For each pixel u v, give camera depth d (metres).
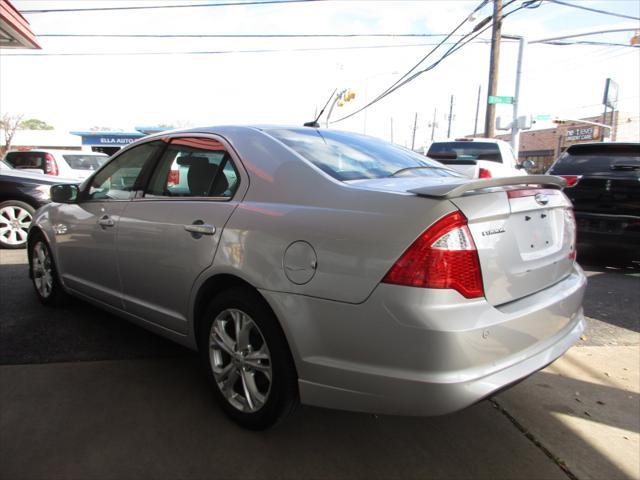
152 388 3.09
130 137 28.50
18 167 11.49
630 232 6.29
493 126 16.72
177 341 3.13
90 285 3.81
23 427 2.64
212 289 2.78
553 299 2.45
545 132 42.03
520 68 16.27
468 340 2.00
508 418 2.91
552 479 2.39
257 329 2.49
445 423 2.84
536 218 2.48
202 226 2.74
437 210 2.03
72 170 11.81
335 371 2.19
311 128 3.30
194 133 3.23
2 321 4.16
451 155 9.53
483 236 2.10
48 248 4.30
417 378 2.01
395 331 2.02
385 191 2.24
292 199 2.47
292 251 2.31
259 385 2.64
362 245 2.11
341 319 2.14
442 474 2.39
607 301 5.25
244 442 2.58
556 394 3.23
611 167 6.66
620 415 2.99
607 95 36.19
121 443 2.53
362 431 2.72
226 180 2.86
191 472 2.34
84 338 3.83
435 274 1.97
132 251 3.25
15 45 9.84
